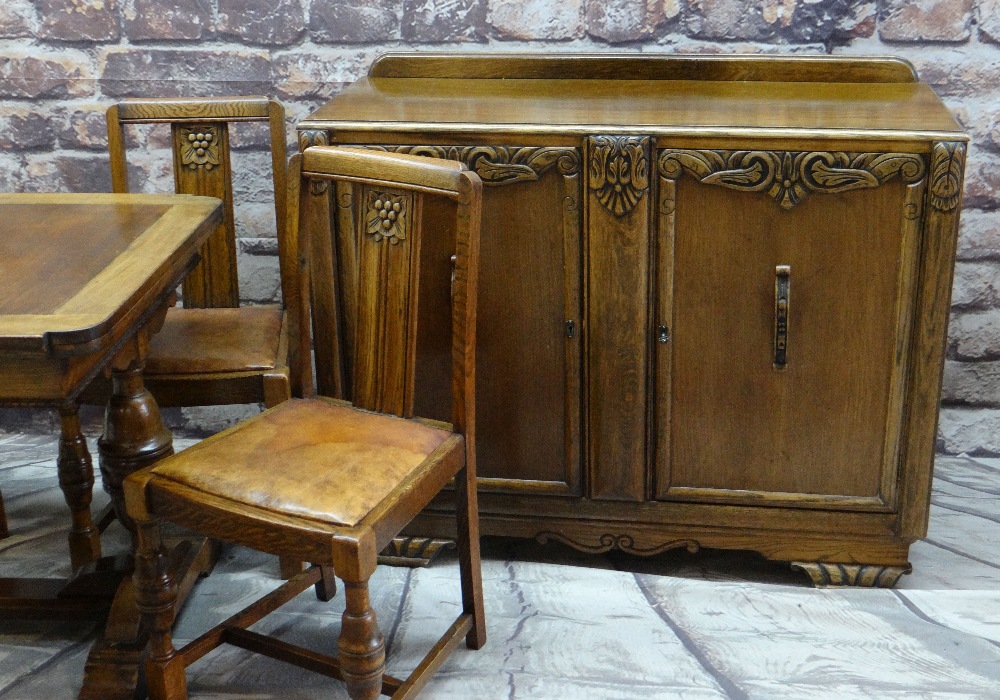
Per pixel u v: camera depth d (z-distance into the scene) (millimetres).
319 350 1972
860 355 1817
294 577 1775
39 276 1442
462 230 1523
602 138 1761
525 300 1884
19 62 2334
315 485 1438
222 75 2334
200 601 1876
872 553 1927
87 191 2443
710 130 1733
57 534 2115
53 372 1247
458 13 2246
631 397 1898
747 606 1847
